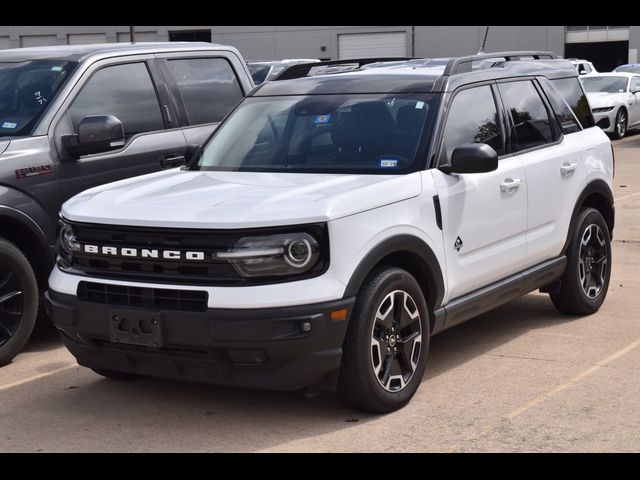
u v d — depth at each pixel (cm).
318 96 624
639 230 1088
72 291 516
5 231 655
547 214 660
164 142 742
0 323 637
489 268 602
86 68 708
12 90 702
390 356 523
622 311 739
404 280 524
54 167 664
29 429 521
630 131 2595
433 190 553
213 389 579
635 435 485
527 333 684
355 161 570
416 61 702
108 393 578
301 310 475
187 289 482
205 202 509
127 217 504
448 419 514
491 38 4572
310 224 483
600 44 4581
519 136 649
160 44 779
